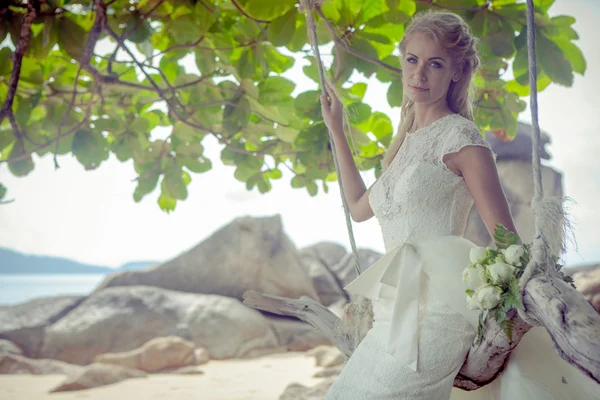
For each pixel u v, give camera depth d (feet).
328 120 8.63
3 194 14.74
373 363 6.39
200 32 13.09
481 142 6.30
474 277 5.64
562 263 5.31
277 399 19.75
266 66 12.91
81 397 20.45
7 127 14.90
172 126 15.40
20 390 22.02
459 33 6.72
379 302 6.88
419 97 6.83
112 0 12.44
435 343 6.13
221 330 31.48
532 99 5.31
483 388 6.73
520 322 5.46
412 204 6.56
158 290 33.76
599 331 4.50
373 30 11.68
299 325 35.04
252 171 15.52
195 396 20.30
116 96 15.75
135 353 26.30
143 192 15.75
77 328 30.07
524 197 31.32
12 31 12.40
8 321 30.86
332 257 47.44
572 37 10.92
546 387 5.80
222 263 38.60
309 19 8.67
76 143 14.56
